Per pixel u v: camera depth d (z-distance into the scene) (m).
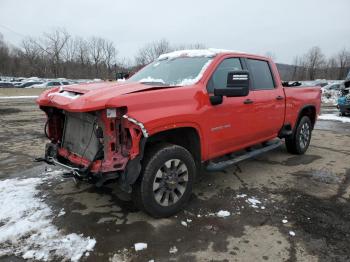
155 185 3.52
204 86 4.00
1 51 77.62
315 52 77.75
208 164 4.28
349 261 2.93
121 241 3.20
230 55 4.59
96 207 3.92
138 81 4.36
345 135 8.75
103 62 73.88
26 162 5.77
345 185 4.75
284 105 5.55
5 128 9.91
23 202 4.01
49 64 73.19
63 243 3.15
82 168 3.45
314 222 3.62
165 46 57.75
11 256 2.96
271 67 5.48
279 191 4.49
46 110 4.09
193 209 3.90
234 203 4.09
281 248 3.12
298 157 6.25
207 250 3.08
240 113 4.49
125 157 3.29
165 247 3.11
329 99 25.14
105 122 3.24
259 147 5.47
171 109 3.52
